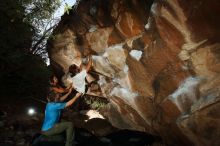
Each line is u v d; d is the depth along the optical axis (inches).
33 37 382.0
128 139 237.3
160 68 195.3
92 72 272.7
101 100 376.2
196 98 176.7
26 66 381.1
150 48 194.9
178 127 194.1
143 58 204.1
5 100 360.5
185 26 161.3
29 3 334.6
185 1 153.8
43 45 395.2
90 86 281.6
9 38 340.2
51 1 340.5
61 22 287.9
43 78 401.4
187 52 171.6
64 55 285.3
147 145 230.5
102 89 279.4
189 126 183.6
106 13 221.3
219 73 161.5
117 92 253.9
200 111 173.2
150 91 214.8
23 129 284.0
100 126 294.5
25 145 245.1
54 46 292.2
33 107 359.3
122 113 268.5
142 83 217.9
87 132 248.8
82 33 253.9
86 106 378.6
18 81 383.2
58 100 226.5
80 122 312.0
